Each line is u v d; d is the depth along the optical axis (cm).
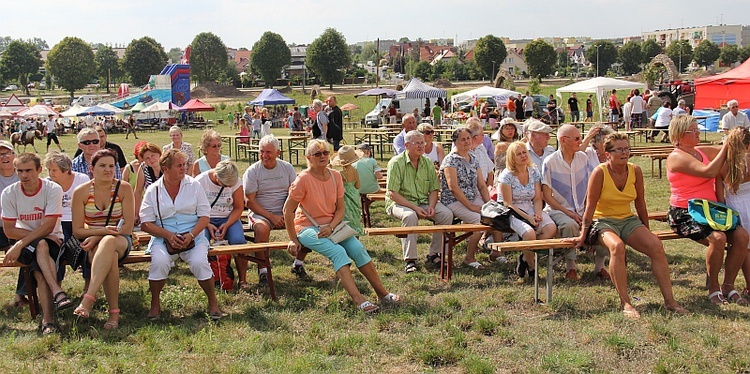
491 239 824
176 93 6644
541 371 463
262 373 467
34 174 594
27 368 476
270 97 4412
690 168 623
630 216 627
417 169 783
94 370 478
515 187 705
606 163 625
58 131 4528
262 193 768
